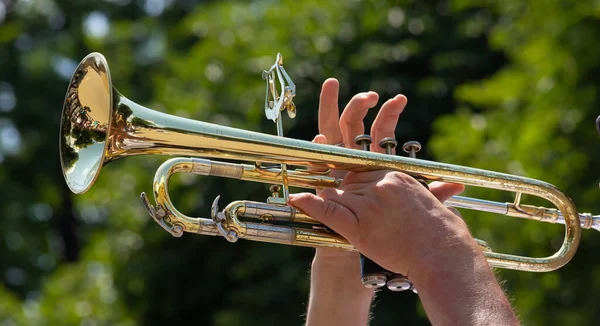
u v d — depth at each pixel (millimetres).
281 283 7531
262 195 7570
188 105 8297
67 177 2852
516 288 6156
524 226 6207
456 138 6949
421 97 8336
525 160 6527
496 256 3123
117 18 14180
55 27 14039
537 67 6852
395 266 2605
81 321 8727
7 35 13008
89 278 9266
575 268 6219
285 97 2912
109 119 2785
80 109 2887
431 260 2537
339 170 3062
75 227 13383
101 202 9164
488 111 7426
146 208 2875
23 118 13102
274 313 7551
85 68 2902
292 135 8000
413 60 8570
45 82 13273
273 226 2891
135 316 8531
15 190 12453
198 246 8281
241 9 9117
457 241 2559
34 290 12156
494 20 8469
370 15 8586
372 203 2664
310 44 8438
